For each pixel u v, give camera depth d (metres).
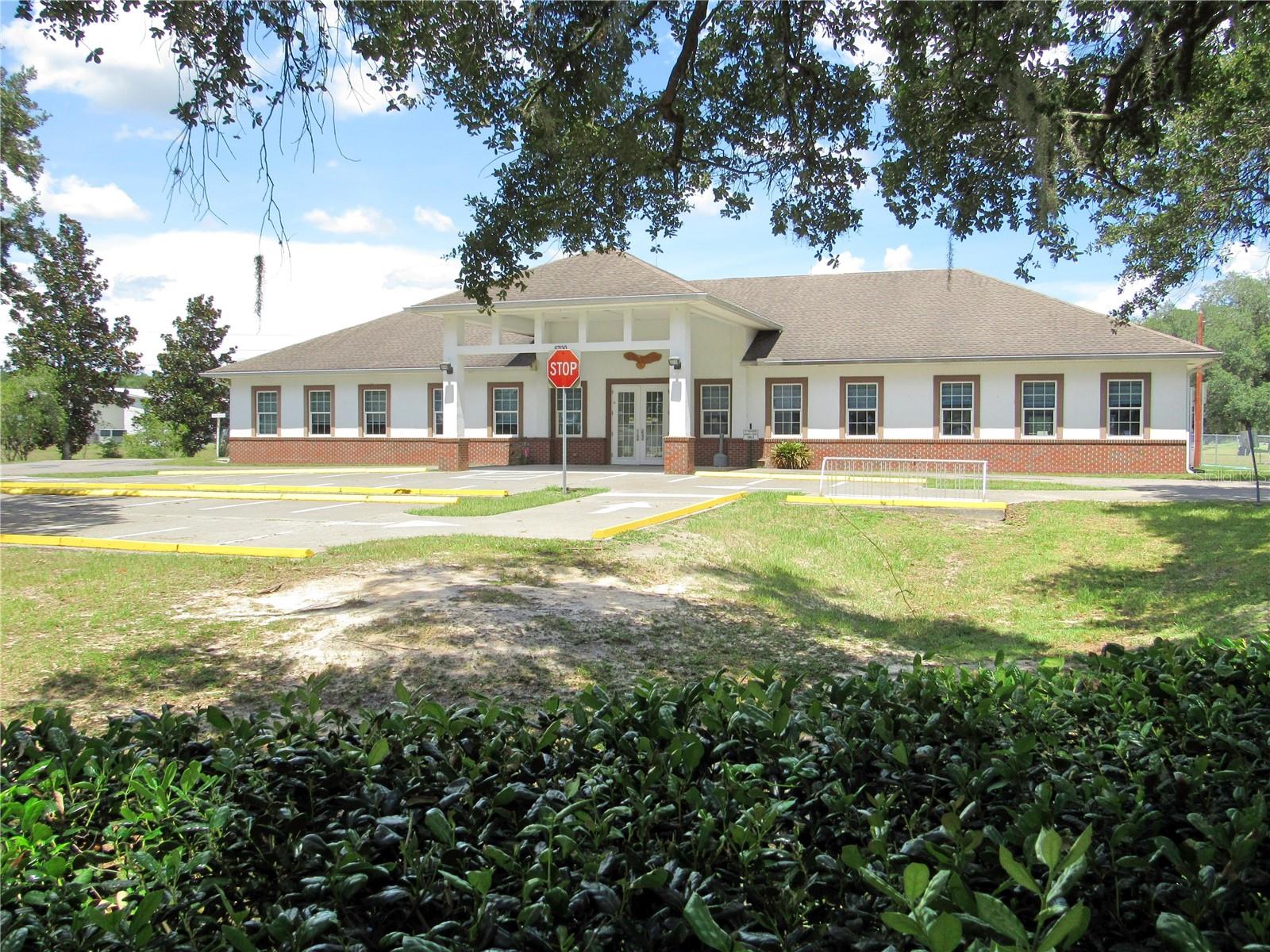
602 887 2.10
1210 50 6.84
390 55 5.84
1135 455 24.20
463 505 16.19
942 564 13.23
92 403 41.97
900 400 25.95
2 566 10.12
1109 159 8.41
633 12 6.36
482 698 3.70
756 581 10.95
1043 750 3.10
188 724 3.49
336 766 2.87
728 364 27.33
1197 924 2.03
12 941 2.01
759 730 3.06
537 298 23.67
